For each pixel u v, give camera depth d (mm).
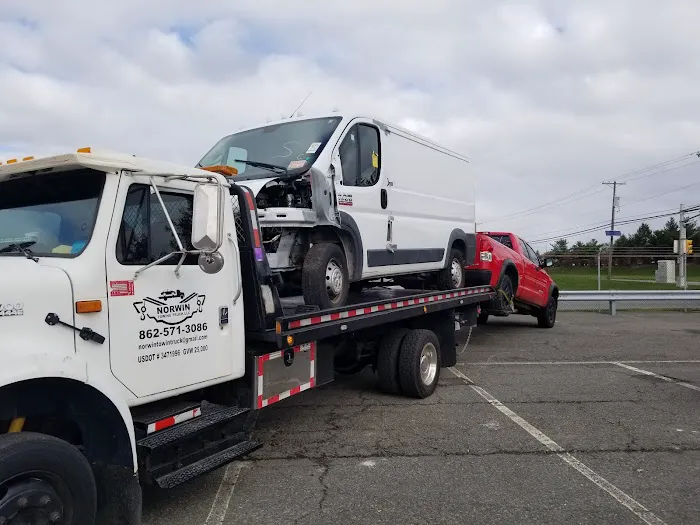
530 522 3846
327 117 6328
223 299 4258
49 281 3146
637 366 9219
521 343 11695
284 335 4660
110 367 3418
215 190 3553
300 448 5332
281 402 6984
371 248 6520
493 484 4477
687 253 29891
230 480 4578
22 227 3609
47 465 2857
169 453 3668
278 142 6262
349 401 7027
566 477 4617
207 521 3867
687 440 5531
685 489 4387
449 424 6055
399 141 7309
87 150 3357
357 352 7055
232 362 4348
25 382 3020
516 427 5941
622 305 19828
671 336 12602
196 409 3977
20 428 3168
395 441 5520
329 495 4281
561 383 7969
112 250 3455
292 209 5375
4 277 3004
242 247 4570
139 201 3660
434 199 8133
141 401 3617
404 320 7449
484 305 10703
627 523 3830
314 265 5512
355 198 6230
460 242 9148
